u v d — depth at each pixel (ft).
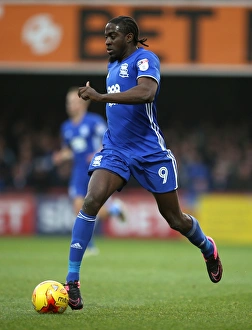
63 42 189.26
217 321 61.41
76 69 189.26
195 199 203.31
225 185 222.28
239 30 186.29
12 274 104.22
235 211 200.64
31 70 194.90
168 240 197.57
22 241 182.80
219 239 200.85
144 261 129.80
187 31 185.98
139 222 201.77
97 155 68.18
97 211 66.28
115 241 189.26
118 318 62.54
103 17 187.42
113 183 66.54
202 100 268.21
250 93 266.16
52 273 106.22
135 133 67.82
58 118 267.59
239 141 250.37
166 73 190.90
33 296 64.95
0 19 190.29
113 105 68.28
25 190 214.28
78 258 66.13
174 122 264.72
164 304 73.72
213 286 91.71
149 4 185.88
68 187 228.22
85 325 58.03
